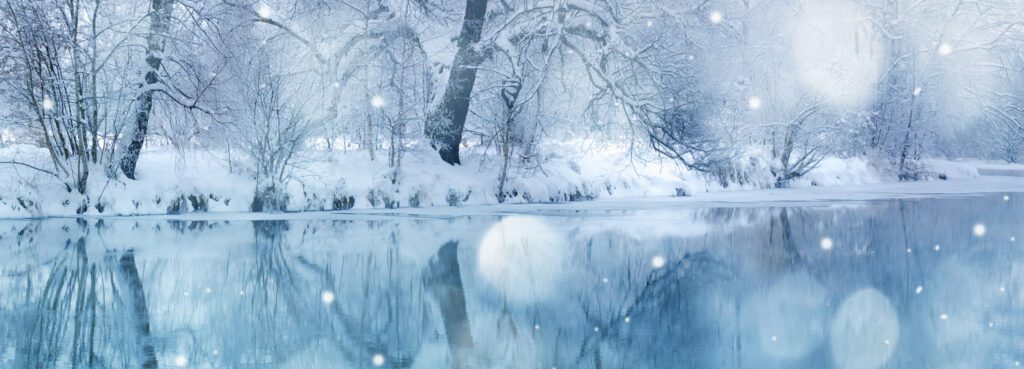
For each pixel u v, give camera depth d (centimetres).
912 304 1134
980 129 6175
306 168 2752
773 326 1002
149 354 880
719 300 1165
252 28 2939
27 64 2433
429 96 3219
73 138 2545
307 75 2820
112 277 1376
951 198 3469
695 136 3272
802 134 4553
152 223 2278
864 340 929
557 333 965
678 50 3169
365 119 2970
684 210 2841
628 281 1328
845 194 3809
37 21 2416
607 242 1853
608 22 3083
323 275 1391
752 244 1817
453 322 1028
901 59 5219
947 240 1889
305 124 2766
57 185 2508
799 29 4622
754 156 4469
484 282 1322
